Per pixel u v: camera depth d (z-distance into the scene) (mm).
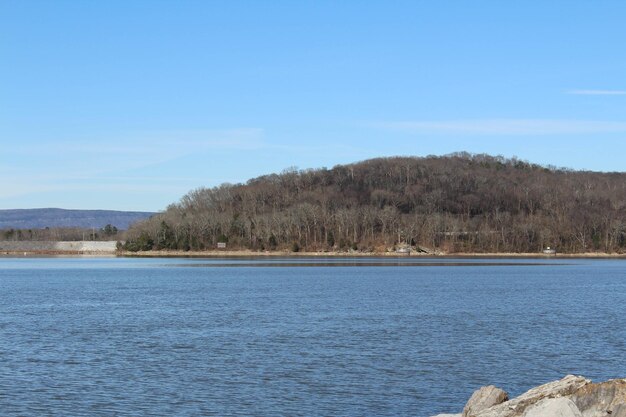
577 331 74562
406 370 54438
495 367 55500
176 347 64750
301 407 44281
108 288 142250
